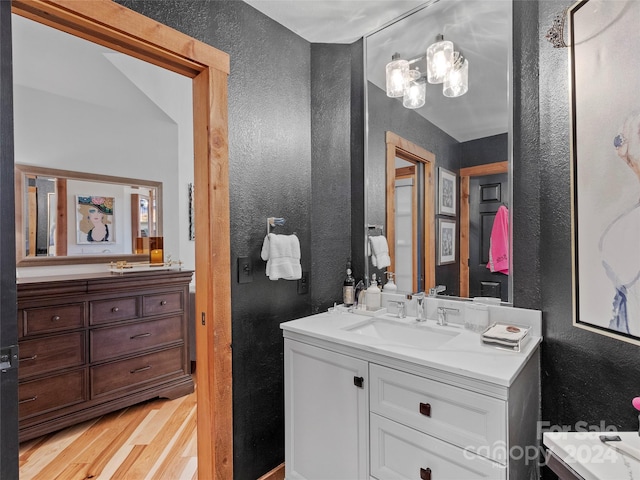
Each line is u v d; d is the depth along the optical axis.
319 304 2.09
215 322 1.56
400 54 1.90
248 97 1.74
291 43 1.97
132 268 2.89
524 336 1.34
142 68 2.82
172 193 3.37
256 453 1.79
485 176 1.62
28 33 2.10
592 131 1.18
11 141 0.94
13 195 0.94
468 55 1.67
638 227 1.03
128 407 2.68
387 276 1.98
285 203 1.93
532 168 1.48
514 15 1.53
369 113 2.04
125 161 3.11
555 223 1.39
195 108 1.61
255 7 1.76
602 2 1.13
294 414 1.71
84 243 2.87
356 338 1.49
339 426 1.52
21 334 2.09
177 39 1.41
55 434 2.29
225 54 1.60
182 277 2.88
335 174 2.11
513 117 1.53
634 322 1.04
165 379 2.77
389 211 1.97
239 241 1.71
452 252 1.73
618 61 1.08
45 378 2.17
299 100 2.02
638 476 0.79
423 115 1.83
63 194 2.77
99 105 2.97
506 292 1.56
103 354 2.43
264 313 1.83
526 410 1.25
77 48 2.29
